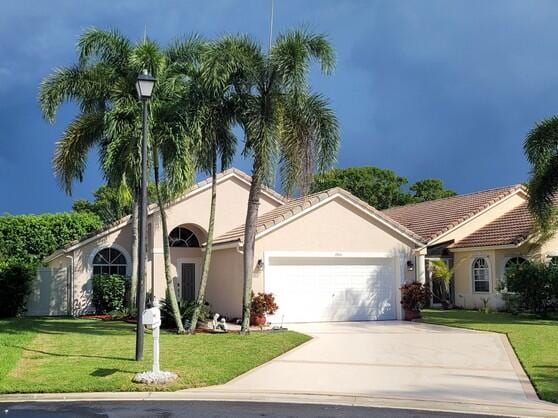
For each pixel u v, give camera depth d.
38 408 9.11
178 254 25.50
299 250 21.17
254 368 12.17
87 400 9.70
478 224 29.47
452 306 28.75
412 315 21.89
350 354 13.91
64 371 11.26
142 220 12.61
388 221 22.36
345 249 21.78
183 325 18.86
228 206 26.00
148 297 23.95
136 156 16.66
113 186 21.30
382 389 10.22
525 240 24.73
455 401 9.35
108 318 23.02
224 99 17.30
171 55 19.42
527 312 23.55
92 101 21.81
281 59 16.22
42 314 25.05
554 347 14.33
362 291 22.00
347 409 9.08
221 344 14.91
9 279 23.44
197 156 17.36
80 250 25.50
